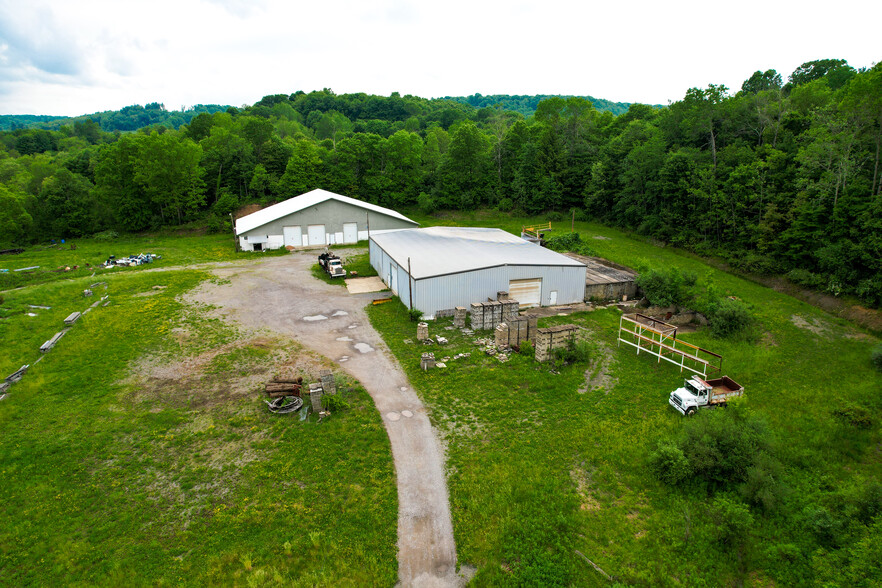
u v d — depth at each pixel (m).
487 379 26.27
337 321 34.66
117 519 16.84
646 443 20.75
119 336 31.91
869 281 35.66
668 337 28.78
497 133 94.06
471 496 17.80
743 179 49.91
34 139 147.38
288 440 20.94
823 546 15.85
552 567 14.84
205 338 31.62
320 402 22.92
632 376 26.94
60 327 33.59
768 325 34.59
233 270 48.72
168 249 60.00
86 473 19.11
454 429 21.89
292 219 59.06
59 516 16.95
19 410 23.38
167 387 25.53
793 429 22.19
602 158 77.44
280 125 140.00
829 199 41.34
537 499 17.59
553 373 26.94
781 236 43.84
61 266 51.06
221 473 19.00
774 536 16.38
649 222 62.66
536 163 81.19
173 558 15.28
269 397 24.16
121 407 23.70
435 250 41.28
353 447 20.50
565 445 20.75
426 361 27.06
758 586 14.66
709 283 39.41
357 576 14.56
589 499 17.80
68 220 68.19
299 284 43.72
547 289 38.19
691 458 18.62
